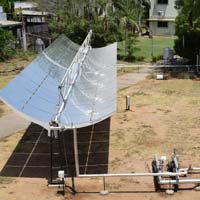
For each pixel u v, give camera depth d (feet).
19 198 41.65
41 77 54.90
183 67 104.53
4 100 43.65
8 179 45.93
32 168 48.85
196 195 41.14
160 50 136.15
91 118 40.68
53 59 63.87
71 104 45.75
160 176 42.83
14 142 57.62
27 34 140.77
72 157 51.83
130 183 44.16
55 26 124.98
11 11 169.17
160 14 173.68
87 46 78.38
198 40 108.17
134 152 52.70
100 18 123.85
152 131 60.08
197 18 103.40
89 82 55.67
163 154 51.65
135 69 105.60
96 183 44.37
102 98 47.34
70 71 53.21
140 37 169.68
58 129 39.96
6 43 119.03
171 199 40.55
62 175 42.22
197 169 45.57
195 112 68.64
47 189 43.34
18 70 104.88
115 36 122.21
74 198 41.32
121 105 73.77
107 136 58.70
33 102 46.24
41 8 161.27
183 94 80.18
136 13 155.53
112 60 73.97
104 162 50.01
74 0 126.82
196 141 55.77
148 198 40.88
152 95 80.12
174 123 63.36
